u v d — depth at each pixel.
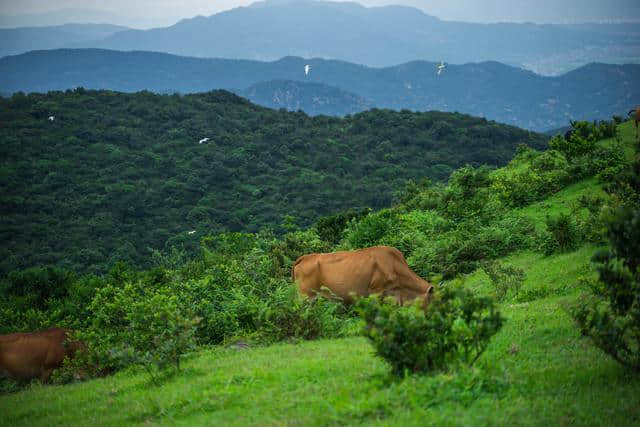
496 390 8.79
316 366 11.36
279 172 165.00
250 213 135.62
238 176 159.25
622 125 49.12
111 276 28.41
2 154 154.25
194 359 14.52
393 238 28.44
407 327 9.27
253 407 9.56
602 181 32.38
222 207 139.00
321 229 37.41
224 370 12.45
